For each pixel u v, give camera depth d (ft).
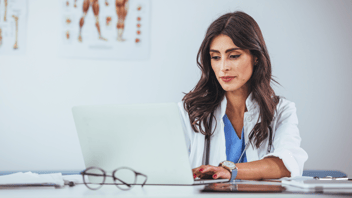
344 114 8.19
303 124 8.12
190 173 2.67
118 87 8.04
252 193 2.19
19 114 7.89
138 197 2.05
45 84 7.94
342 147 8.15
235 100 4.73
